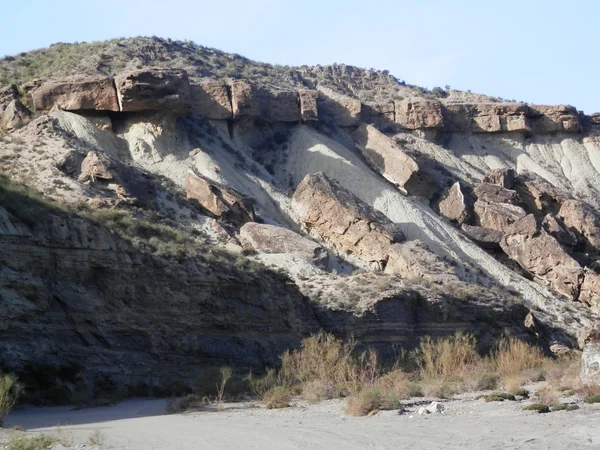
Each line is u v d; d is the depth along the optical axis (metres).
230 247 68.75
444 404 30.70
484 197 93.94
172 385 42.00
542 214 96.19
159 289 46.84
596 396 29.14
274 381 39.84
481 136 118.19
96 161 71.31
